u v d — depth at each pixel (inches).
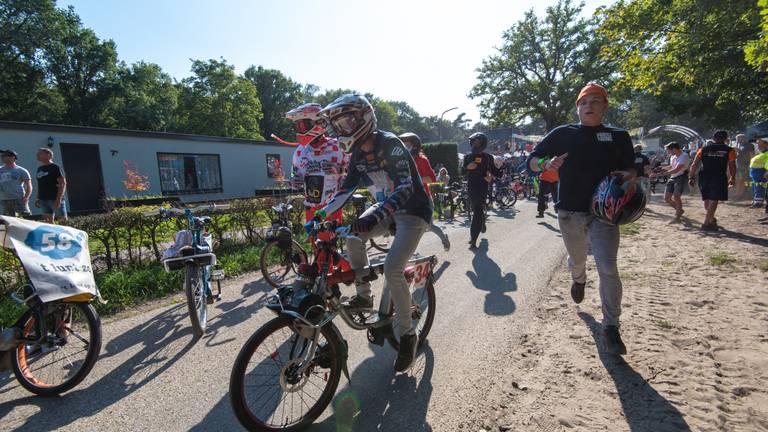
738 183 546.3
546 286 192.5
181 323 156.5
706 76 437.4
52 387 106.8
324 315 96.7
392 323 121.2
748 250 243.8
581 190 128.6
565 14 1408.7
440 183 484.1
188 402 104.6
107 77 1488.7
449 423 94.7
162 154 659.4
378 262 116.9
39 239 108.3
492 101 1566.2
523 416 96.3
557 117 1491.1
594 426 91.7
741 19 353.4
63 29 1362.0
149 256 237.8
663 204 517.0
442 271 223.0
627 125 2893.7
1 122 479.5
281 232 105.3
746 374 109.7
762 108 626.2
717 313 150.6
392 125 3157.0
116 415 99.0
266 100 2263.8
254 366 97.0
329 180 189.8
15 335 103.7
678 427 90.1
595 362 120.0
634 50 470.3
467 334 142.1
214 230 265.4
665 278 195.2
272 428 89.6
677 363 116.9
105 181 579.5
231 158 765.9
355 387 111.1
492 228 366.6
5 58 1264.8
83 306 112.4
